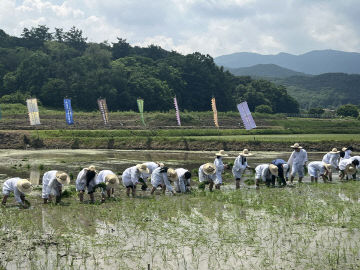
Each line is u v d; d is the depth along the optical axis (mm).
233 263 8352
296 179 20609
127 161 27375
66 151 33781
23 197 13203
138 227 10789
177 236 10070
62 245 9266
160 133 43625
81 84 81062
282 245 9469
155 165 16422
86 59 90375
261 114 73688
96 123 53812
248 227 10883
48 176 13359
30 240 9578
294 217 11977
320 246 9383
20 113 58406
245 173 22703
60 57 93938
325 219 11719
